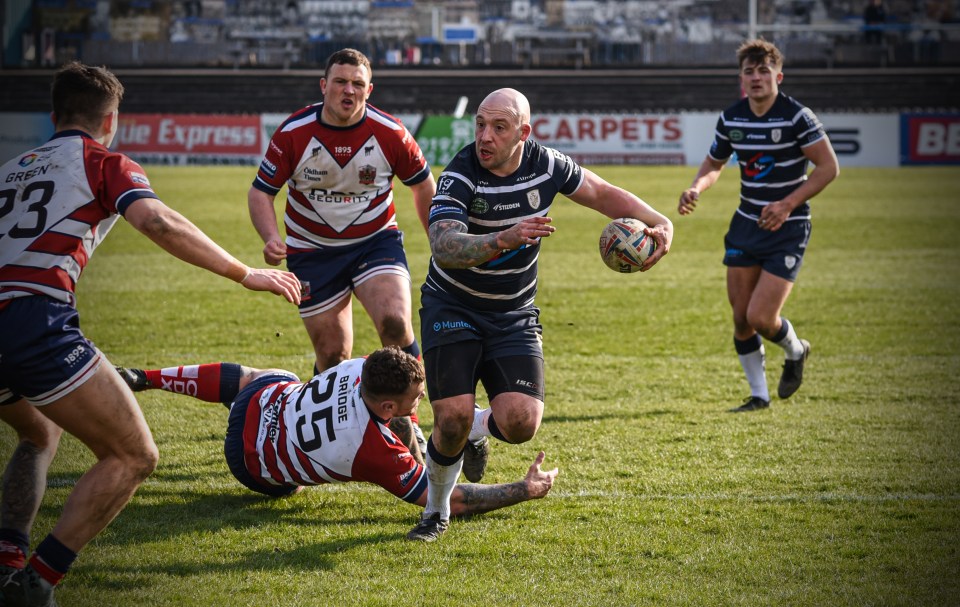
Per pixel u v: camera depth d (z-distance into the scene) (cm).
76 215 1295
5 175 1324
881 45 13800
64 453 2008
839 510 1695
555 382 2652
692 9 15125
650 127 10506
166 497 1758
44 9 14488
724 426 2223
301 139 2011
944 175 9425
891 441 2105
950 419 2278
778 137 2383
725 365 2856
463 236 1408
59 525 1289
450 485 1573
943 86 12625
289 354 2953
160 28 14912
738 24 15050
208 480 1856
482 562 1478
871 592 1373
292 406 1662
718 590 1381
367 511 1706
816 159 2345
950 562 1477
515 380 1589
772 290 2334
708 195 7869
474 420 1711
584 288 4138
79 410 1280
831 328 3353
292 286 1391
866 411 2353
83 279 4231
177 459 1975
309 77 12912
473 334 1584
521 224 1349
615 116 10475
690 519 1653
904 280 4288
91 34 14725
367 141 2036
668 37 15212
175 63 13888
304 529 1614
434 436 1545
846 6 14875
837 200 7438
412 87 12838
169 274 4397
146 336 3155
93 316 3456
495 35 15075
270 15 15062
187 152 10531
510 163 1531
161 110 12619
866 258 4900
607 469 1920
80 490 1299
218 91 12812
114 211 1339
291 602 1337
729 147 2514
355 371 1631
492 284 1585
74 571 1430
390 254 2108
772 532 1595
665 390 2567
